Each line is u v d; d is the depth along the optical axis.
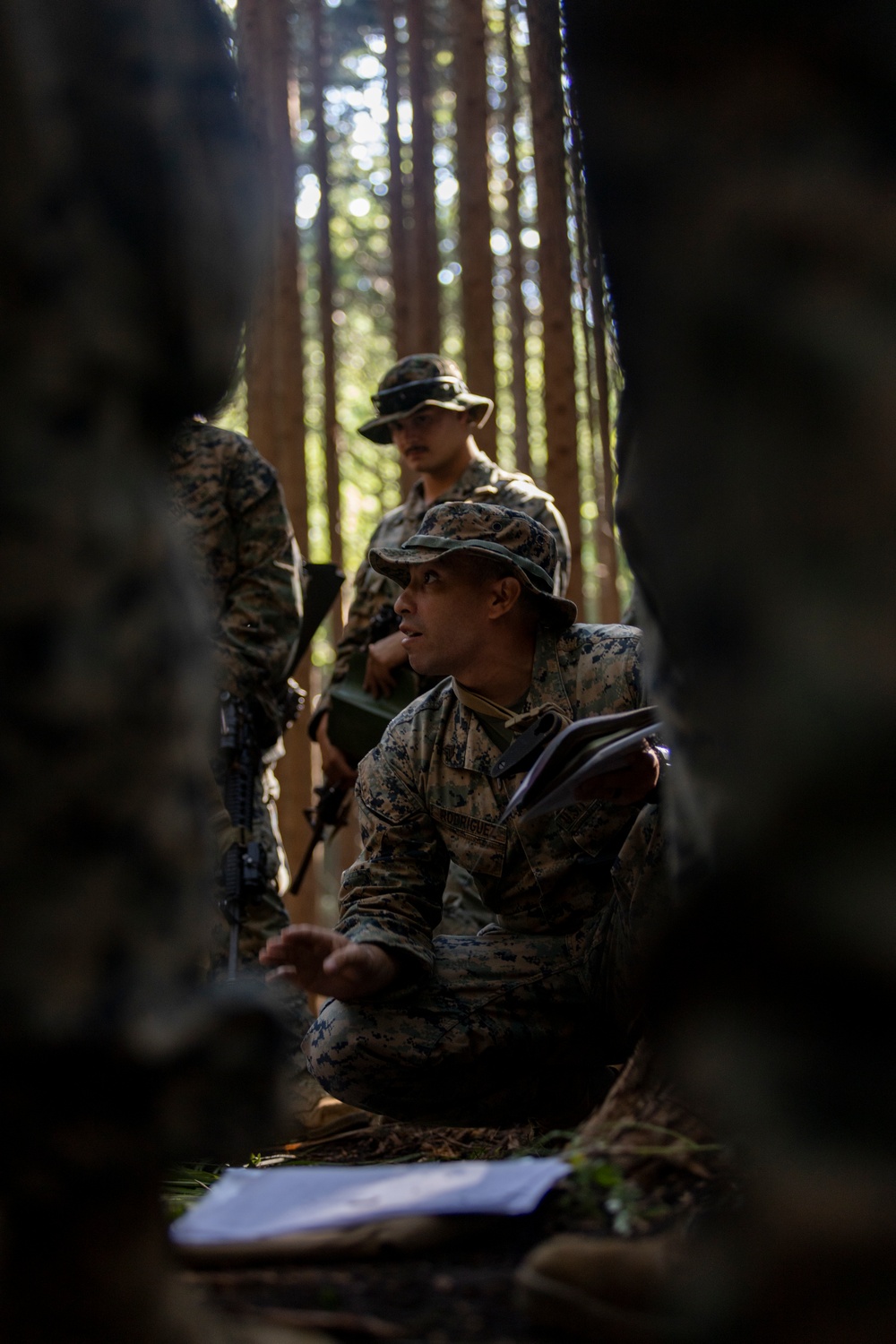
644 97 1.10
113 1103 0.93
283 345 6.67
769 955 0.98
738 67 1.05
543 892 2.36
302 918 6.31
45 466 0.95
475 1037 2.28
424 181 6.99
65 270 0.98
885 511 0.96
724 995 1.02
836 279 0.99
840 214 1.00
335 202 10.59
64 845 0.93
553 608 2.39
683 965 1.09
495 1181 1.47
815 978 0.96
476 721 2.38
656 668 1.21
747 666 1.02
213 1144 0.98
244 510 3.47
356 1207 1.44
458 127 6.40
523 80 7.58
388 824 2.38
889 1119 0.92
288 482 6.70
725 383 1.04
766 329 1.01
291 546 3.58
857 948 0.93
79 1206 0.95
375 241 10.67
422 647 2.37
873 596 0.96
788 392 1.00
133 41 1.06
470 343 6.29
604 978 2.28
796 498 0.99
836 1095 0.93
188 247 1.07
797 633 0.98
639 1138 1.54
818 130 1.02
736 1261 0.98
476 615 2.34
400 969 2.27
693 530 1.07
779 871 0.97
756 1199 0.97
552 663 2.38
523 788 1.83
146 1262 0.98
